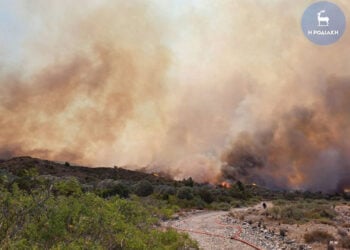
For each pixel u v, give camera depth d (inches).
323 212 1339.8
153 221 483.5
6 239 266.4
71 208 341.4
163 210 589.0
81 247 292.0
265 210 1508.4
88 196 383.6
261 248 677.9
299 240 753.0
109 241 348.8
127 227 374.0
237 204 2305.6
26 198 315.9
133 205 476.4
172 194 2145.7
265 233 882.1
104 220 355.6
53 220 309.7
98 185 1899.6
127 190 1884.8
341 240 697.6
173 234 451.8
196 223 1157.1
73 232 328.2
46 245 294.2
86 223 337.7
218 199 2450.8
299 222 1103.0
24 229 292.0
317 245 686.5
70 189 366.6
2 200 305.9
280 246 693.9
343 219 1245.1
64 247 283.9
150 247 386.6
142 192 2081.7
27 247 266.4
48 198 331.0
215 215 1530.5
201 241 756.6
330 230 892.0
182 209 1734.7
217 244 719.7
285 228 960.9
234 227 1032.8
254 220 1221.7
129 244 351.9
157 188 2230.6
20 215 305.0
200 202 2069.4
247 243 728.3
